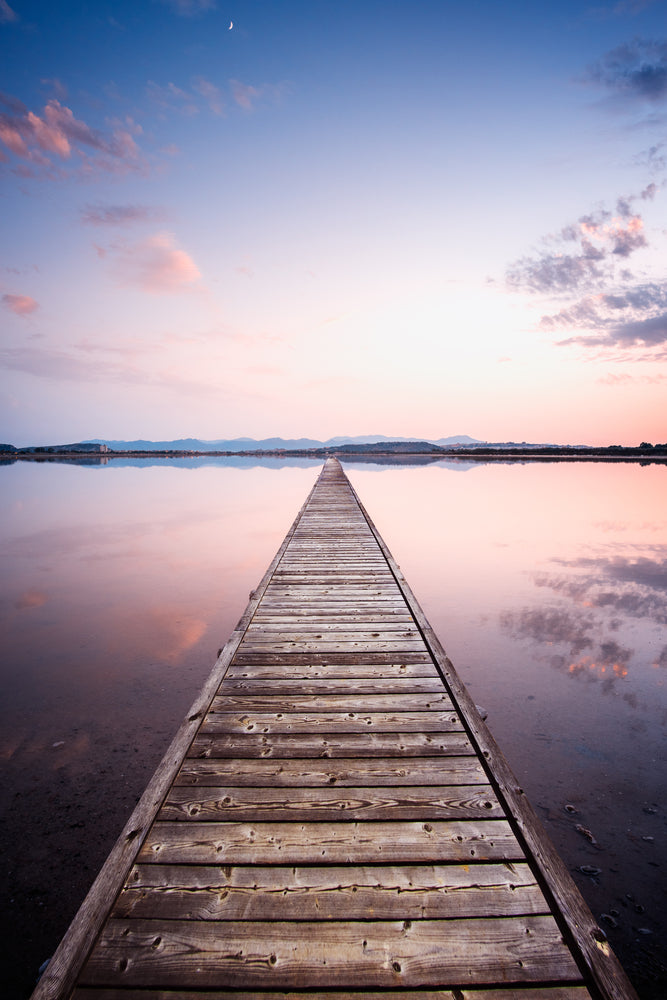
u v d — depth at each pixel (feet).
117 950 5.27
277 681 11.56
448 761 8.63
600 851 8.95
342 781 8.06
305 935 5.46
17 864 8.54
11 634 19.56
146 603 23.65
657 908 7.82
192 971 5.08
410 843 6.79
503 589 25.29
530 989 4.98
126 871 6.16
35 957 7.02
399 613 16.11
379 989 4.96
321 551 25.05
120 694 14.67
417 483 89.61
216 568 30.50
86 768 11.16
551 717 13.46
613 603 23.02
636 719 13.33
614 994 4.75
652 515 49.21
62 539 40.09
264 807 7.45
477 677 15.80
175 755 8.52
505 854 6.60
